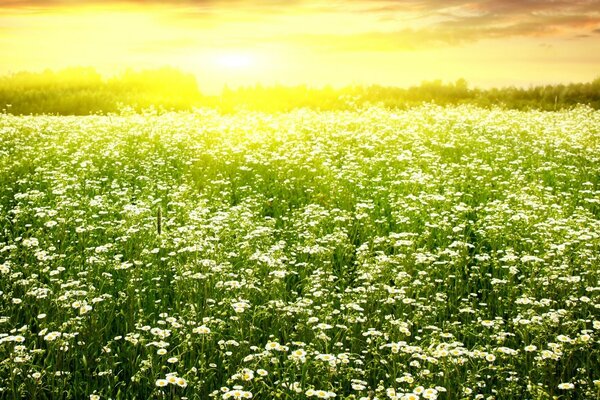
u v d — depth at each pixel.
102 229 8.03
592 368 4.63
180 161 13.26
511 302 5.90
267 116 21.92
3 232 7.96
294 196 10.41
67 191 9.84
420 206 8.83
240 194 10.52
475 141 15.02
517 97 35.25
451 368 4.52
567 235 7.21
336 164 12.65
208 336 4.81
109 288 6.08
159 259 6.95
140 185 11.20
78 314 5.27
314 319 4.93
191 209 8.92
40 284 5.70
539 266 6.53
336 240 7.37
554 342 4.91
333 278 6.46
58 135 16.03
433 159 12.61
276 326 5.26
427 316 5.34
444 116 19.33
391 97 34.56
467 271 6.86
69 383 4.37
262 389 4.18
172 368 4.65
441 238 7.96
